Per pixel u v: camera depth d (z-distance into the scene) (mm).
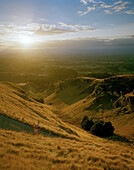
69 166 10500
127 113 56000
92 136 43312
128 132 43938
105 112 65188
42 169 9242
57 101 113750
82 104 80938
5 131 16141
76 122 64375
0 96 35812
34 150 12180
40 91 186250
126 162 13570
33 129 21656
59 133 23234
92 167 10828
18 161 9422
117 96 71188
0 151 10203
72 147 15828
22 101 48500
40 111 46969
